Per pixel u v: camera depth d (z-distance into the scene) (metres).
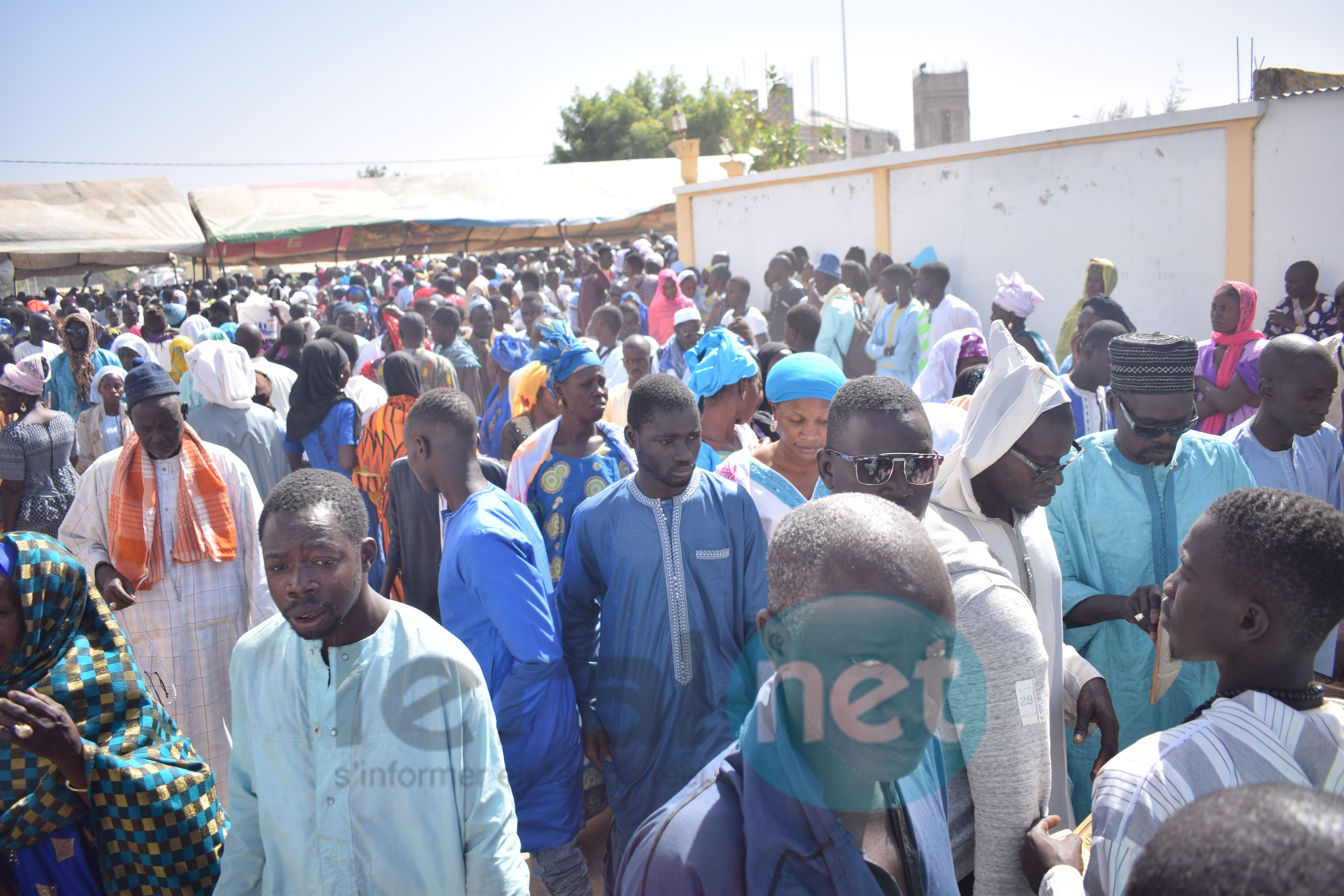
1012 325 6.52
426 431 2.70
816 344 8.12
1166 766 1.40
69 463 5.51
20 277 23.88
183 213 20.64
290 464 5.42
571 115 45.38
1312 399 3.25
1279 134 7.35
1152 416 2.58
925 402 4.88
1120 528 2.72
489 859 1.80
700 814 1.11
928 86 40.69
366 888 1.72
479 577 2.45
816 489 2.52
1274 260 7.52
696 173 14.78
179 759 2.16
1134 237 8.29
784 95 28.12
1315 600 1.42
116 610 3.27
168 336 9.38
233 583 3.46
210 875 2.14
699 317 6.46
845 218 10.85
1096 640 2.69
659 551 2.56
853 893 1.04
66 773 1.99
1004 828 1.63
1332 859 0.67
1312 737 1.41
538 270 17.64
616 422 5.00
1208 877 0.70
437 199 20.98
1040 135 8.66
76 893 2.10
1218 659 1.55
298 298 16.39
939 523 1.94
